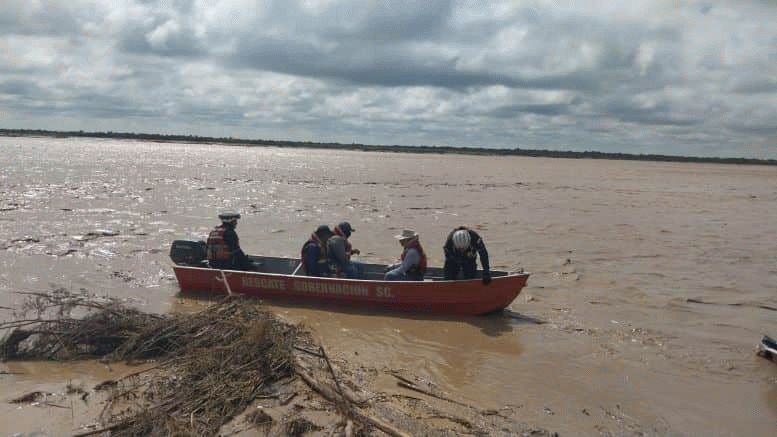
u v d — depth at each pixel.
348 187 36.06
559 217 24.09
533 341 8.87
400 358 7.96
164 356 7.49
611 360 8.18
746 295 11.88
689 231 21.27
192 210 22.61
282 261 11.94
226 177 42.06
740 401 7.02
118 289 10.98
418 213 23.75
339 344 8.43
